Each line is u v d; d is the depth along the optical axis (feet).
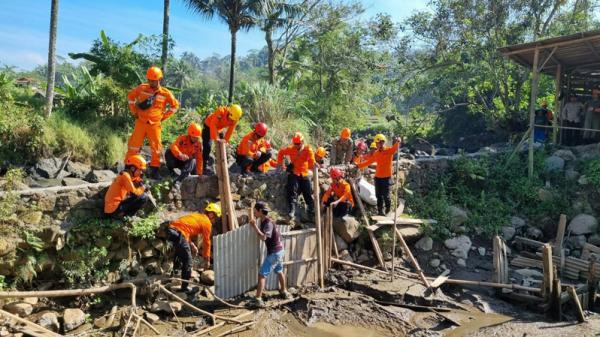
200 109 45.83
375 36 81.92
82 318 21.59
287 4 66.85
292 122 50.49
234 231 25.18
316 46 90.94
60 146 29.81
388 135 70.79
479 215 37.86
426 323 24.52
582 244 35.06
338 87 86.94
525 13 58.23
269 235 24.66
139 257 24.95
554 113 48.60
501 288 28.37
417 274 29.99
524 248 35.40
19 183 24.53
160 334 21.27
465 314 25.91
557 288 25.36
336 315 24.48
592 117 45.93
